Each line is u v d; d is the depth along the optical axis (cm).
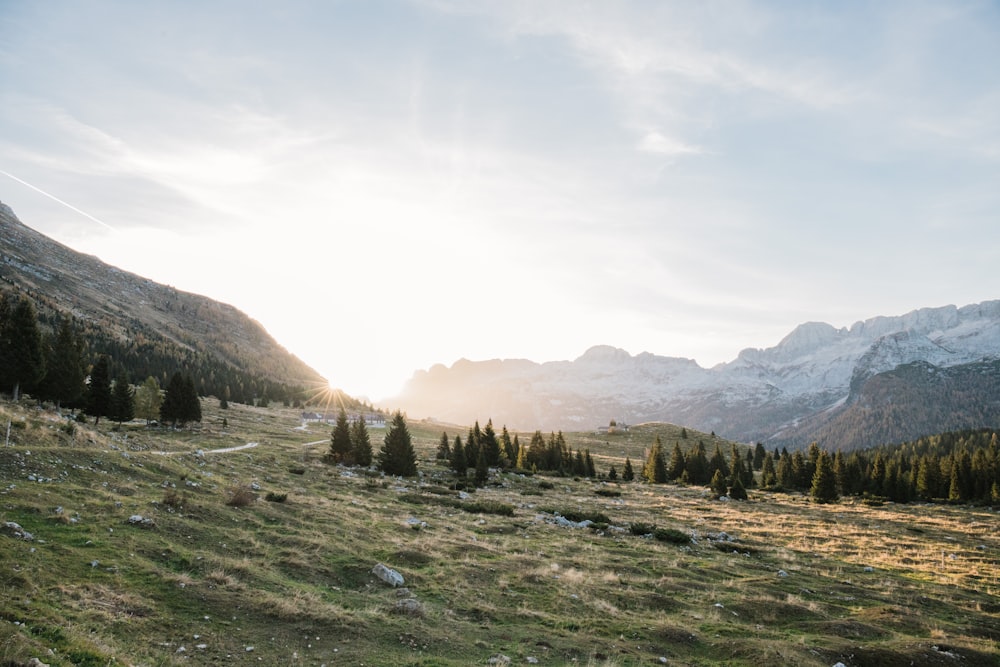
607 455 16762
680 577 3095
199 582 1875
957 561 4147
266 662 1480
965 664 2106
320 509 3572
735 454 11544
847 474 10331
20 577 1535
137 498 2619
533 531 4144
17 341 6094
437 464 9306
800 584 3150
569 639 2009
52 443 3397
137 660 1303
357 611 1948
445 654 1739
